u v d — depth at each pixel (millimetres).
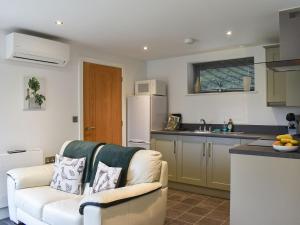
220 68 4750
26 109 3527
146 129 4684
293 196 2148
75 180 2797
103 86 4570
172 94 5086
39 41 3410
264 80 4113
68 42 3959
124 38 3764
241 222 2365
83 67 4246
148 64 5414
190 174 4195
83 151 3027
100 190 2484
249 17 2936
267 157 2246
